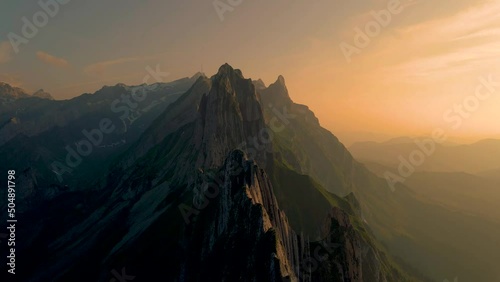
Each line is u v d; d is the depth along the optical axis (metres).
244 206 96.19
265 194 109.50
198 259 104.31
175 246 134.12
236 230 94.06
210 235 105.31
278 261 79.44
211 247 101.75
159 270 127.50
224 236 96.25
